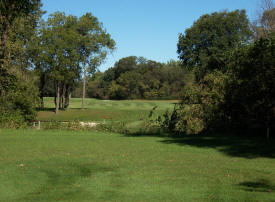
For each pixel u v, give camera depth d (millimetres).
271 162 11164
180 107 20406
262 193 7176
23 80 27844
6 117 23953
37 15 29312
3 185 8453
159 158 12305
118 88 101500
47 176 9391
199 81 19922
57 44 42812
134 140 18266
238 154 13000
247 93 16047
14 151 13906
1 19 23500
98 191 7793
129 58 108438
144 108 59469
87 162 11477
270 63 14766
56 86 51781
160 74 104625
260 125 19094
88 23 47719
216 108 18547
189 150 14305
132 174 9547
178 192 7488
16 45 25875
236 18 36781
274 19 36094
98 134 21859
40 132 22156
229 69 19094
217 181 8594
